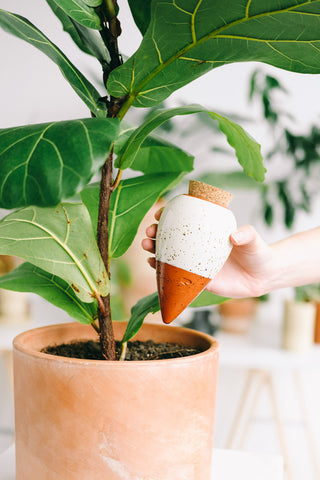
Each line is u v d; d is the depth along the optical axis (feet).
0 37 7.18
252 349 5.63
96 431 1.77
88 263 2.00
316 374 7.30
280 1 1.65
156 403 1.78
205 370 1.89
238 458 2.54
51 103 7.30
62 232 1.96
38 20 7.09
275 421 7.36
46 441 1.82
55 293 2.21
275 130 7.07
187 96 7.14
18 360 1.90
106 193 2.02
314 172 7.00
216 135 6.89
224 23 1.74
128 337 2.08
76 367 1.76
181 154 2.63
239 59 1.94
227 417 7.48
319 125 7.05
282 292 7.11
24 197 1.50
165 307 1.91
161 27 1.72
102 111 2.04
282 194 6.86
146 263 4.60
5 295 6.10
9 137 1.61
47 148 1.55
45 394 1.80
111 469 1.78
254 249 2.41
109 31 1.95
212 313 6.17
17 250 1.95
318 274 2.70
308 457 7.36
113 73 1.87
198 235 1.81
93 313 2.20
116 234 2.33
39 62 7.22
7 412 7.23
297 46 1.86
